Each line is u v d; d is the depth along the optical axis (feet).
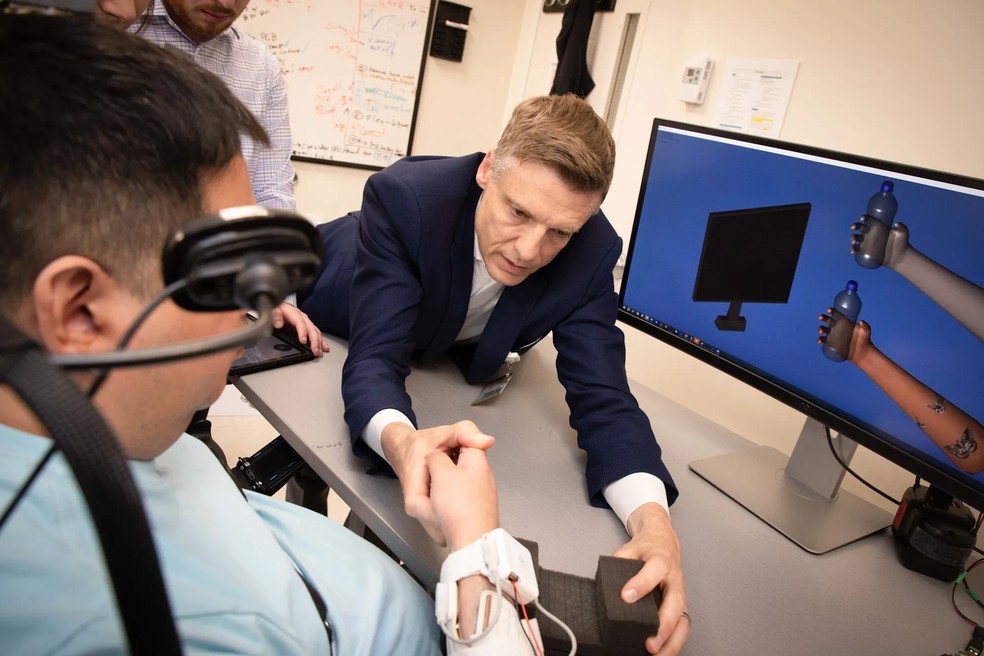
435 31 9.91
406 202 3.46
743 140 3.31
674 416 4.13
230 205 1.24
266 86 5.61
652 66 7.91
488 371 3.89
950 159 5.08
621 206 8.41
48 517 1.26
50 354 0.70
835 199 2.98
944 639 2.59
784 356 3.31
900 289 2.80
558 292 3.69
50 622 1.12
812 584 2.77
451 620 1.77
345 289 4.01
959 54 4.99
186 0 4.57
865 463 5.06
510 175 3.07
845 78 5.77
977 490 2.65
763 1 6.44
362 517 2.71
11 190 1.01
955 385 2.68
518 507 2.87
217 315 1.30
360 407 2.92
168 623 0.72
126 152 1.06
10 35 1.05
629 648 2.09
